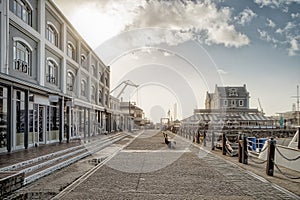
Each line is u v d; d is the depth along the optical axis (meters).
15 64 15.25
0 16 13.37
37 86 15.09
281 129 41.47
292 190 7.25
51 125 19.91
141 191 7.16
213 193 6.99
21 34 15.86
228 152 14.55
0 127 13.08
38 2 18.03
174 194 6.89
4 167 8.70
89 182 8.16
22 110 15.22
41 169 9.43
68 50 24.70
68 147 15.80
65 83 22.88
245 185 7.80
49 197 6.59
